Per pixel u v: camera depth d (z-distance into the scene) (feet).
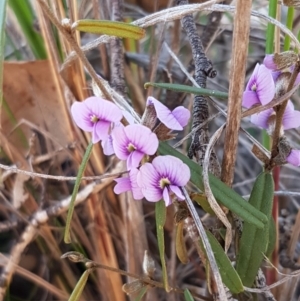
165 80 0.68
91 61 0.72
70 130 0.57
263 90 0.35
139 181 0.34
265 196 0.39
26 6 0.61
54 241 0.61
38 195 0.64
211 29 0.62
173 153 0.37
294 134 0.70
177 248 0.42
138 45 0.74
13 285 0.66
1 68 0.31
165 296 0.62
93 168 0.58
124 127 0.33
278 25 0.38
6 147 0.60
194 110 0.43
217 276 0.36
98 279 0.62
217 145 0.70
